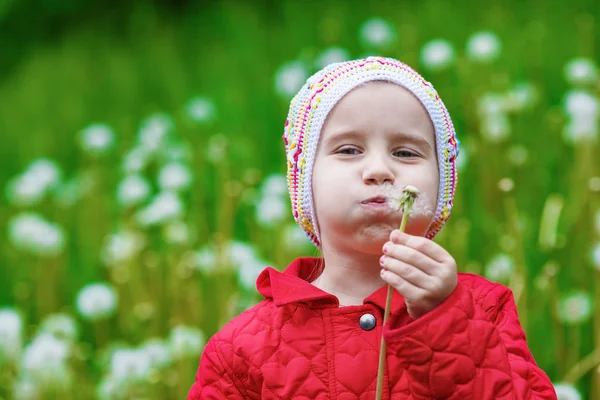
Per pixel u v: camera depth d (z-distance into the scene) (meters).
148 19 8.27
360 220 1.92
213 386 2.04
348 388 1.91
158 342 3.44
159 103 6.72
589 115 4.16
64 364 3.45
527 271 3.51
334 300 1.98
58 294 4.52
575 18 5.90
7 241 5.16
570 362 3.35
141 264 4.20
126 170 4.99
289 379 1.94
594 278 3.75
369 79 2.01
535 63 5.37
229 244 3.86
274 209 4.11
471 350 1.77
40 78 7.67
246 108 5.87
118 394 3.27
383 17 6.68
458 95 4.97
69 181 5.66
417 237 1.79
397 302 1.94
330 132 2.01
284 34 6.98
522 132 4.77
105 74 7.41
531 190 4.39
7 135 6.79
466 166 4.25
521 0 6.58
